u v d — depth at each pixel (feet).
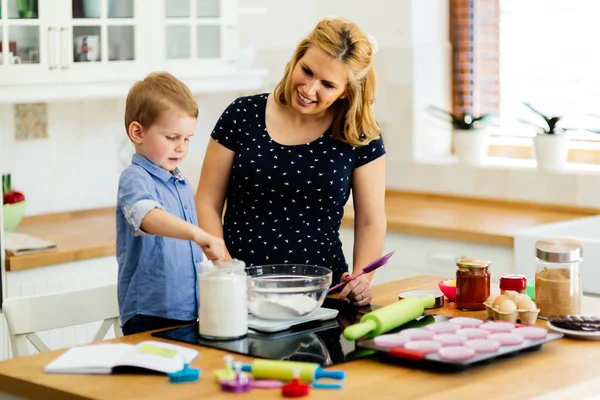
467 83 16.37
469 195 15.72
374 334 7.11
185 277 8.11
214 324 7.21
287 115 9.14
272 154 9.03
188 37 13.98
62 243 12.66
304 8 17.03
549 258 7.80
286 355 6.80
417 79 16.12
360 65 8.60
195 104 8.04
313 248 9.05
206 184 9.32
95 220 14.32
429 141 16.49
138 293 7.99
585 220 13.70
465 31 16.28
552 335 7.07
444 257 13.60
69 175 14.65
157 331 7.55
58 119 14.43
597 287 11.96
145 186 7.75
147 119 7.84
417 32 16.06
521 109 15.79
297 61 8.79
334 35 8.51
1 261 11.68
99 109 14.88
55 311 8.75
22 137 14.07
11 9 12.05
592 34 14.69
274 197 9.05
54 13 12.43
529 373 6.50
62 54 12.56
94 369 6.52
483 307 8.19
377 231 9.32
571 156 15.16
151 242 7.93
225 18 14.40
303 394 5.95
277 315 7.52
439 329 7.09
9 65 12.10
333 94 8.59
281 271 8.14
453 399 5.95
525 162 15.66
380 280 14.48
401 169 16.58
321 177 9.00
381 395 5.99
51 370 6.53
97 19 12.89
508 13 15.67
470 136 15.62
